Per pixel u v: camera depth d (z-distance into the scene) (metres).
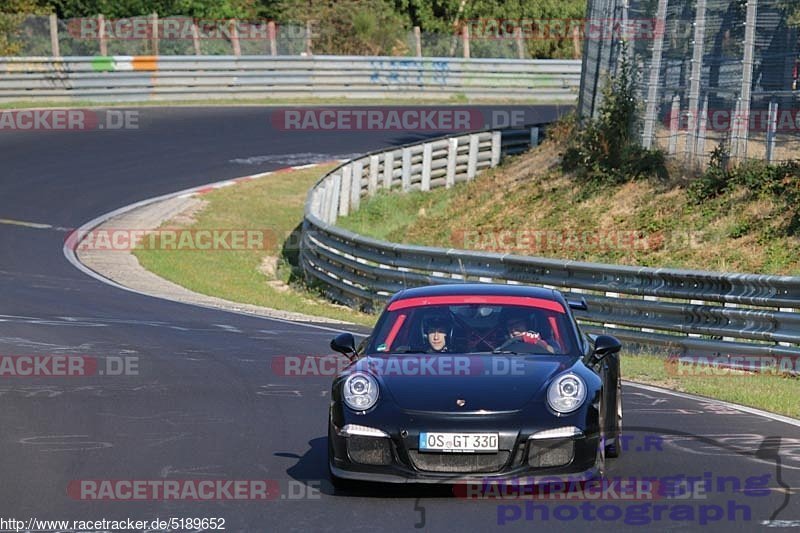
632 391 45.19
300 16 182.25
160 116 148.38
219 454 33.44
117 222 104.06
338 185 108.12
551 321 32.47
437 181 122.31
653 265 76.94
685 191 84.50
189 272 89.50
